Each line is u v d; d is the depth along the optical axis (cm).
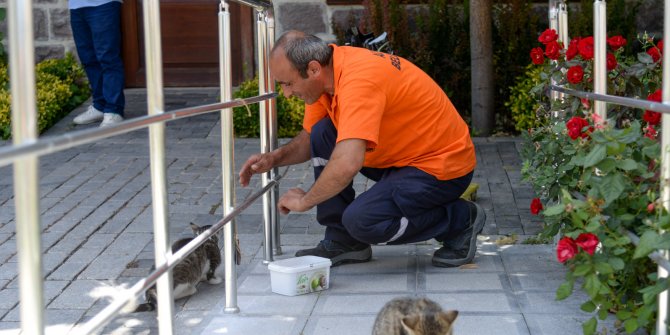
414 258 469
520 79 850
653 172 315
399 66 415
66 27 986
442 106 427
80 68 974
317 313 384
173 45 1016
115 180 683
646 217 309
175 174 702
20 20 195
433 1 871
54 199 626
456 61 877
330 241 459
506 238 499
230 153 374
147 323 386
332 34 919
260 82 452
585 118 375
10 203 620
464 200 450
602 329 340
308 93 408
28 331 206
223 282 439
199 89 1012
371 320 371
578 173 398
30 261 203
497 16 870
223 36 375
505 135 842
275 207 473
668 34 269
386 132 420
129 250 504
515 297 395
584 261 311
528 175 459
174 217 582
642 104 284
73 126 880
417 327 284
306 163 738
